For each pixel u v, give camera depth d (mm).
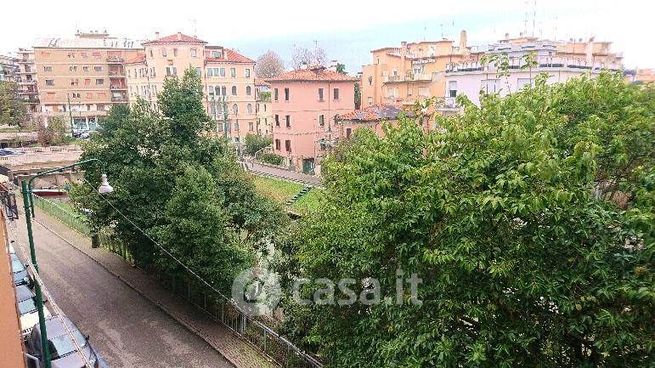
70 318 17734
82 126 78562
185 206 16062
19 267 19125
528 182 6527
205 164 19594
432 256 7266
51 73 77188
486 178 6930
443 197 7398
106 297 19688
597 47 54500
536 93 8945
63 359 12906
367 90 60406
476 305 7523
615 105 8680
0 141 57188
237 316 16828
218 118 61875
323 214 12484
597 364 7324
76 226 28922
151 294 19906
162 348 15883
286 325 14914
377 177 8430
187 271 16984
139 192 18406
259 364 14844
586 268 6988
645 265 6605
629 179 7617
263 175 43031
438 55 51562
